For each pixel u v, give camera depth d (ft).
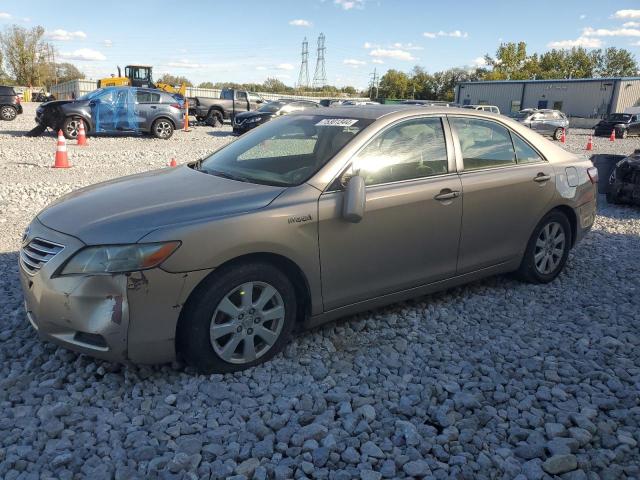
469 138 14.56
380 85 308.60
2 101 86.69
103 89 64.54
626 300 15.80
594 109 156.15
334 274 11.93
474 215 14.15
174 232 9.99
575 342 13.04
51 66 277.85
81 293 9.74
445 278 14.10
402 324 13.67
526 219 15.48
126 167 40.55
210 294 10.32
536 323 14.06
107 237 9.92
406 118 13.44
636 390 10.90
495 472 8.52
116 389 10.41
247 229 10.54
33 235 10.89
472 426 9.62
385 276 12.82
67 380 10.71
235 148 14.30
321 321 12.23
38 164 40.37
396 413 9.96
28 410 9.67
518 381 11.18
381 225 12.41
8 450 8.63
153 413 9.69
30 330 12.68
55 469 8.24
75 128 62.39
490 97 184.34
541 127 92.07
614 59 292.40
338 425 9.53
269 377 10.96
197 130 86.53
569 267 18.62
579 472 8.50
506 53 272.72
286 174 12.19
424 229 13.20
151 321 9.97
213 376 10.80
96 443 8.93
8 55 268.62
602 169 32.19
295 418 9.62
